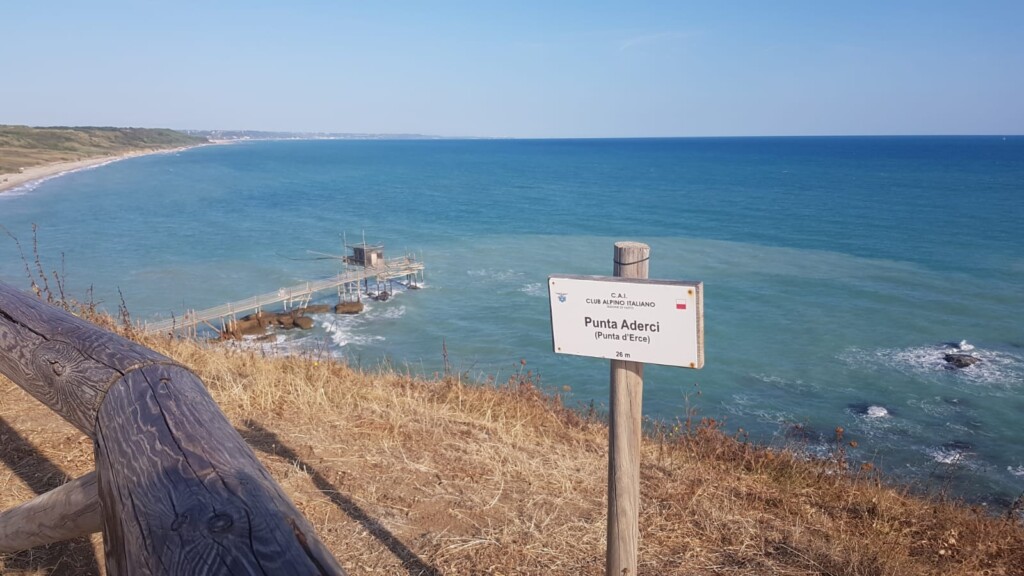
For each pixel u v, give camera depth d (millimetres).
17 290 2307
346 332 31234
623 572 3035
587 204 78188
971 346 26859
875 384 23156
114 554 1169
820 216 64625
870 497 5863
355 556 3639
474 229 59875
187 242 53875
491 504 4383
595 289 2764
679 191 91750
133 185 104500
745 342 27734
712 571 3908
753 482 5895
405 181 116438
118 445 1326
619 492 2957
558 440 6543
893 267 41250
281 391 6230
